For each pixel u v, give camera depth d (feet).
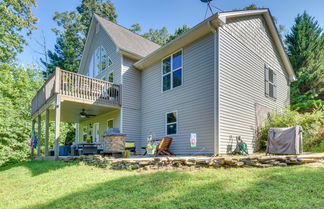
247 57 30.71
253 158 15.99
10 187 18.07
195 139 25.26
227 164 16.37
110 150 25.43
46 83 34.55
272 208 8.29
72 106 34.30
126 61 37.68
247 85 29.91
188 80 28.78
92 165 23.15
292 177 11.66
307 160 14.89
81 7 93.86
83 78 32.19
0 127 44.62
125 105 36.17
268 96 35.24
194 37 27.86
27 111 53.57
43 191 15.15
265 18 36.17
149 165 19.12
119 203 10.78
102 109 36.86
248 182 11.69
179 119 29.48
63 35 91.40
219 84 24.76
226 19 27.35
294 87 58.44
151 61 35.58
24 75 61.67
